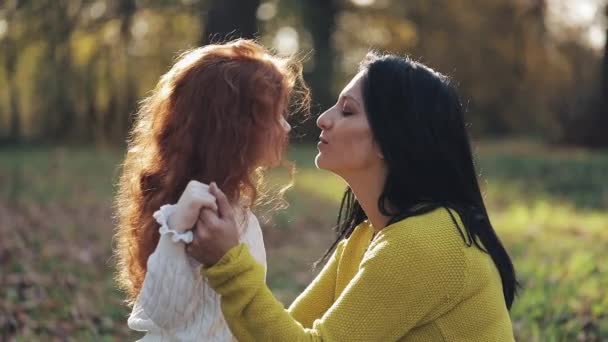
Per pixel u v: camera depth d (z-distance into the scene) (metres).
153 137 2.33
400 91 2.46
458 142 2.50
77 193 13.06
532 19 29.64
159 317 2.19
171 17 22.75
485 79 30.28
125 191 2.43
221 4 22.03
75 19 17.33
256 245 2.38
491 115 31.11
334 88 28.36
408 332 2.40
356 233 2.77
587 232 10.19
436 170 2.47
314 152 23.23
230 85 2.24
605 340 5.09
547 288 6.05
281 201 2.60
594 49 29.81
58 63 17.33
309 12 28.47
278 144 2.34
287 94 2.38
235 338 2.33
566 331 5.13
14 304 5.58
